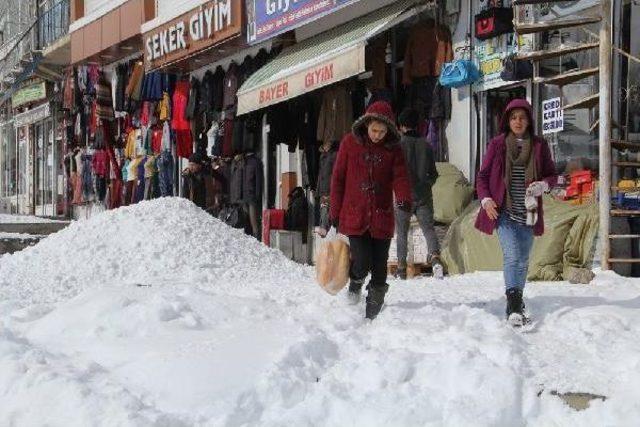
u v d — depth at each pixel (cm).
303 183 1535
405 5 1245
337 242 680
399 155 673
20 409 488
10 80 2819
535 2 1010
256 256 1130
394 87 1297
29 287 977
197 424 448
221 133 1714
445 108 1216
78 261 1066
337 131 1339
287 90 1339
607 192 919
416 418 434
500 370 474
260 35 1527
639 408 430
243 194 1597
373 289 673
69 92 2438
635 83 1029
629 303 688
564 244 946
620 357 513
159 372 526
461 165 1194
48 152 2842
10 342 605
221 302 694
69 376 514
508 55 1114
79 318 681
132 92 2028
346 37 1288
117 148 2252
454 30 1195
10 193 3250
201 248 1095
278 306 718
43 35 2667
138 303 689
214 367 525
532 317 653
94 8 2219
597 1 1018
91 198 2388
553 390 464
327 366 525
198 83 1839
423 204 1005
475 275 967
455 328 570
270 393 477
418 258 1116
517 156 650
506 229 648
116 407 463
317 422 446
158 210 1173
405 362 493
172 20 1806
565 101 1081
